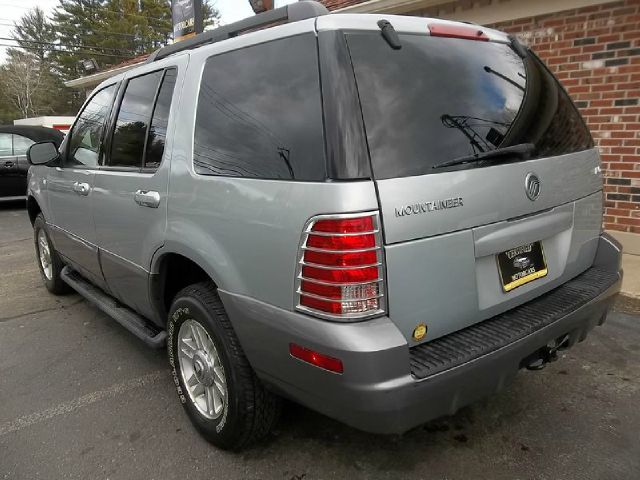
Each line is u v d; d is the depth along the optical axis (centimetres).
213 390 264
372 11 711
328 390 196
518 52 274
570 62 573
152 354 385
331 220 187
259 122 223
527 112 251
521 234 234
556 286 266
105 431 289
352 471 250
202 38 301
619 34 532
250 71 235
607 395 307
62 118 2938
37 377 355
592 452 258
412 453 261
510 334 219
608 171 562
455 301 213
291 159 205
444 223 204
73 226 401
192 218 251
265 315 214
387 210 189
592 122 567
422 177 199
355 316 188
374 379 186
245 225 220
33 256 705
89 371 361
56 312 477
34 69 6328
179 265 291
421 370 194
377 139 196
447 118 216
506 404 301
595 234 291
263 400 244
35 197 485
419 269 199
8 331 436
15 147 1098
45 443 280
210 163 245
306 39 212
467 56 240
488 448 263
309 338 195
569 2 555
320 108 199
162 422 296
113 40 5112
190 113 262
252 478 247
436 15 686
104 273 364
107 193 330
